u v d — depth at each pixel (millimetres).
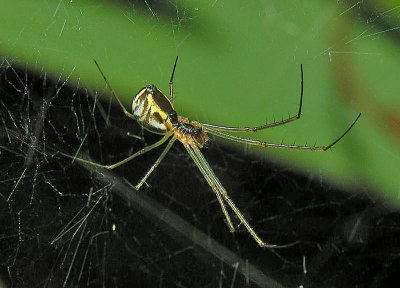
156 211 127
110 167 118
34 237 118
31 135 118
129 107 117
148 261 125
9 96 117
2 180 117
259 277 129
